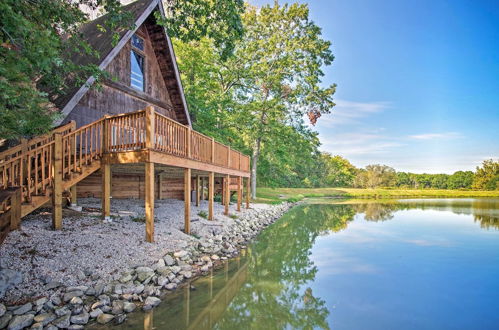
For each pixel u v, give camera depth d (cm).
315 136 2925
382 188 7862
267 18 2708
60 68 682
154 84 1343
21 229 637
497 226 1650
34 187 647
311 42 2689
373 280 726
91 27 1343
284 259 913
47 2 546
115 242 680
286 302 586
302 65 2734
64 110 803
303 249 1058
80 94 859
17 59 421
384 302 591
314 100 2764
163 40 1309
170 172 1278
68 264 550
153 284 573
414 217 2092
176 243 773
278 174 3775
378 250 1052
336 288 669
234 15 782
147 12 1131
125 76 1163
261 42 2664
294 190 5284
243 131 2633
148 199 710
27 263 521
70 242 627
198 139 980
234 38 831
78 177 729
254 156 2792
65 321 419
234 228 1177
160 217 1009
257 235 1290
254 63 2650
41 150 696
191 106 2020
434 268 827
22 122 520
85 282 516
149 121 693
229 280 670
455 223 1780
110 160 771
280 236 1303
